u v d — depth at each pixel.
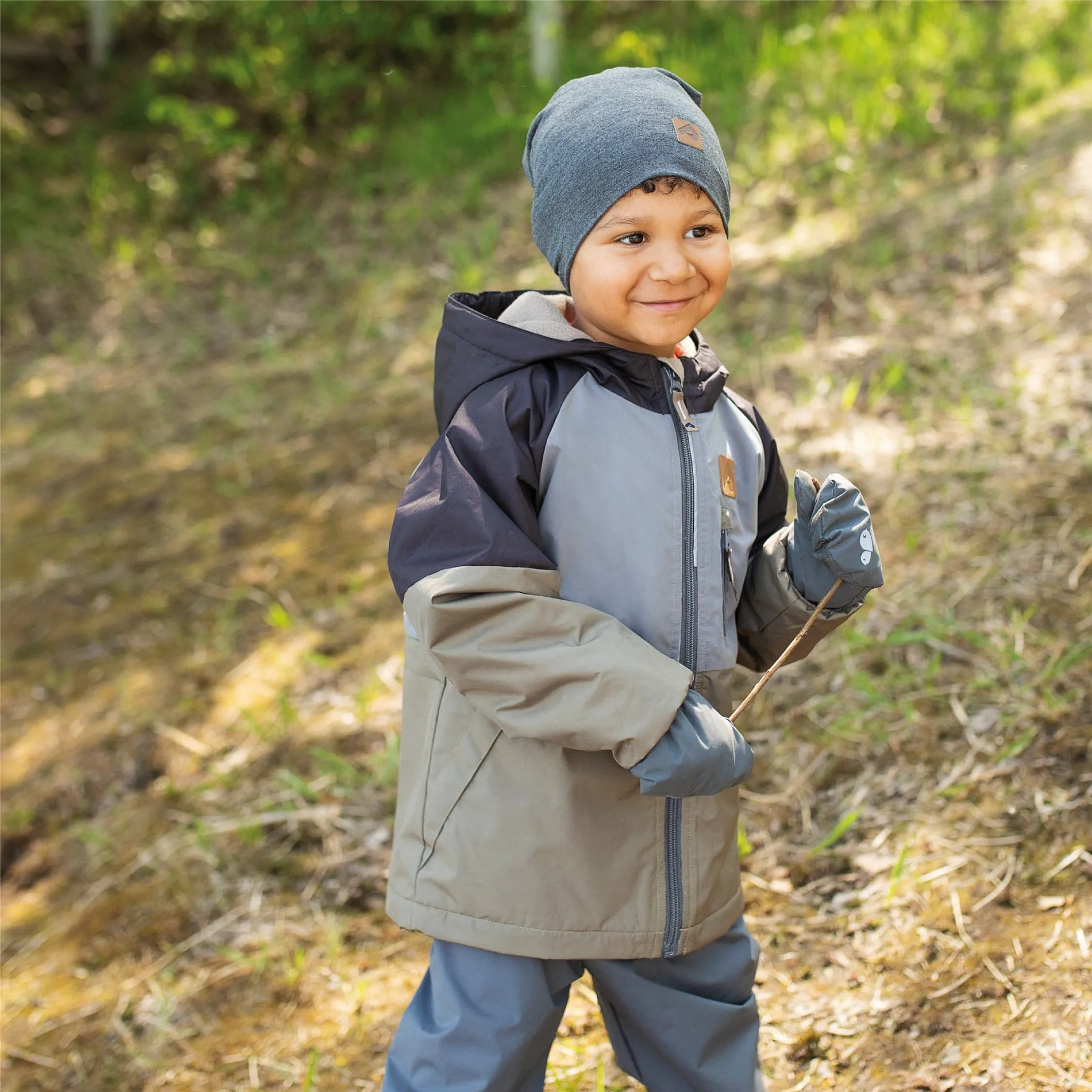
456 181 6.42
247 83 7.67
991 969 1.91
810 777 2.44
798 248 4.64
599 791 1.46
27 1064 2.26
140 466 4.55
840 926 2.10
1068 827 2.12
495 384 1.44
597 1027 2.04
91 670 3.44
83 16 9.29
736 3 7.43
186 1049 2.21
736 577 1.55
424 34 7.58
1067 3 5.90
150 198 7.14
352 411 4.57
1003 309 3.79
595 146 1.39
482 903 1.46
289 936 2.42
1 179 7.53
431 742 1.52
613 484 1.44
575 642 1.34
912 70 5.70
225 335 5.72
